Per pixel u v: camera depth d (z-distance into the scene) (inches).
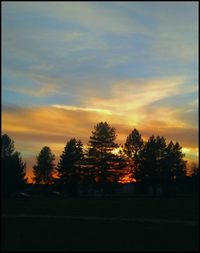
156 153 4271.7
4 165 3627.0
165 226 1159.0
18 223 1310.3
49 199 2785.4
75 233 1112.2
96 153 4156.0
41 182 5064.0
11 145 4350.4
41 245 974.4
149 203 2042.3
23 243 1002.7
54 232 1139.3
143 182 4229.8
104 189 4165.8
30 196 3540.8
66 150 4357.8
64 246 957.2
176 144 4343.0
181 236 1018.7
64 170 4311.0
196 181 4224.9
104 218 1386.6
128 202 2165.4
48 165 5064.0
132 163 4293.8
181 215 1406.3
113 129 4188.0
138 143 4293.8
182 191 4296.3
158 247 920.3
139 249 906.1
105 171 4114.2
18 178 3705.7
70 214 1546.5
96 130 4175.7
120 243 971.9
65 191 4311.0
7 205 2039.9
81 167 4210.1
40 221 1342.3
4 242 1019.3
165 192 4237.2
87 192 4375.0
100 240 1011.9
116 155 4151.1
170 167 4237.2
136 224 1214.9
